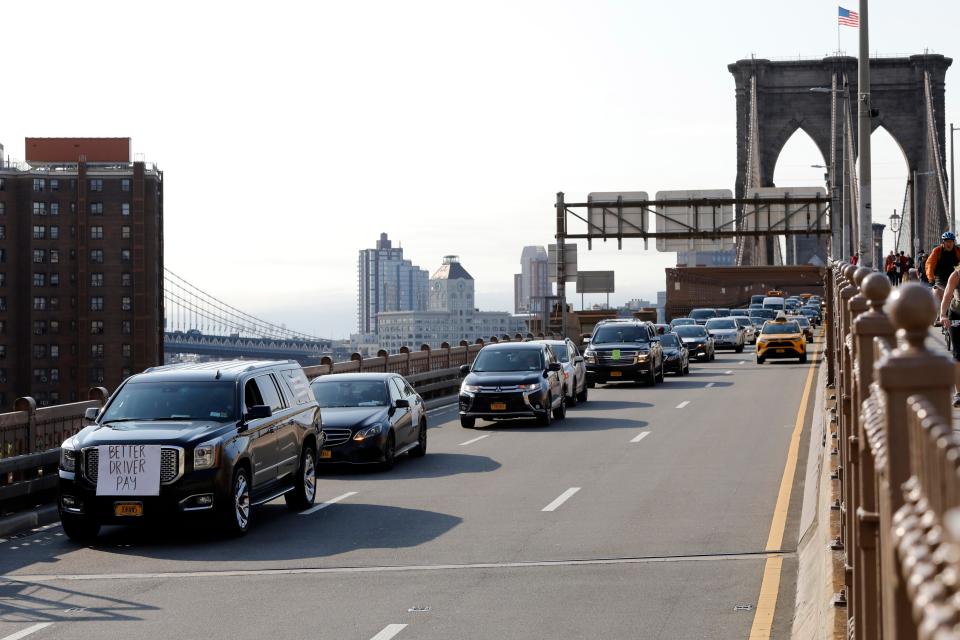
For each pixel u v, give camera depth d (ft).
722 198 222.89
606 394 135.23
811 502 53.78
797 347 184.34
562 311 224.33
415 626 36.11
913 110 561.84
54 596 42.19
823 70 578.25
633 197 226.38
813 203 222.48
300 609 38.93
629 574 43.14
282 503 65.51
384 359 123.13
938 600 8.01
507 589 41.16
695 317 304.09
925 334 12.57
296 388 63.72
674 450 81.25
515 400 99.60
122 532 56.85
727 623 35.53
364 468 78.07
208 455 52.26
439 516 57.77
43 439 63.72
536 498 62.44
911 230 422.82
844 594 29.68
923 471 10.61
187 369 58.44
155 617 38.37
